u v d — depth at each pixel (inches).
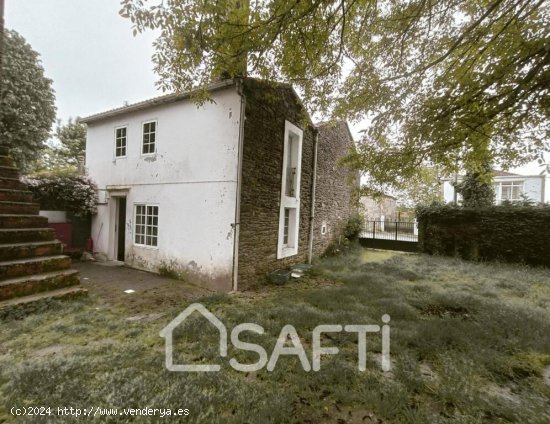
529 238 358.0
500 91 147.4
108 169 311.1
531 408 82.3
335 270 301.6
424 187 764.6
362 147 216.1
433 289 221.9
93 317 149.9
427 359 112.8
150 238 272.7
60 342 120.9
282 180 276.8
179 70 158.6
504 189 740.0
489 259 383.9
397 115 180.7
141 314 160.1
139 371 97.3
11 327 131.5
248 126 223.3
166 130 258.7
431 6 147.6
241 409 80.0
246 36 137.3
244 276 227.1
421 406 84.0
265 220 253.0
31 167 445.4
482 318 152.8
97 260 318.0
